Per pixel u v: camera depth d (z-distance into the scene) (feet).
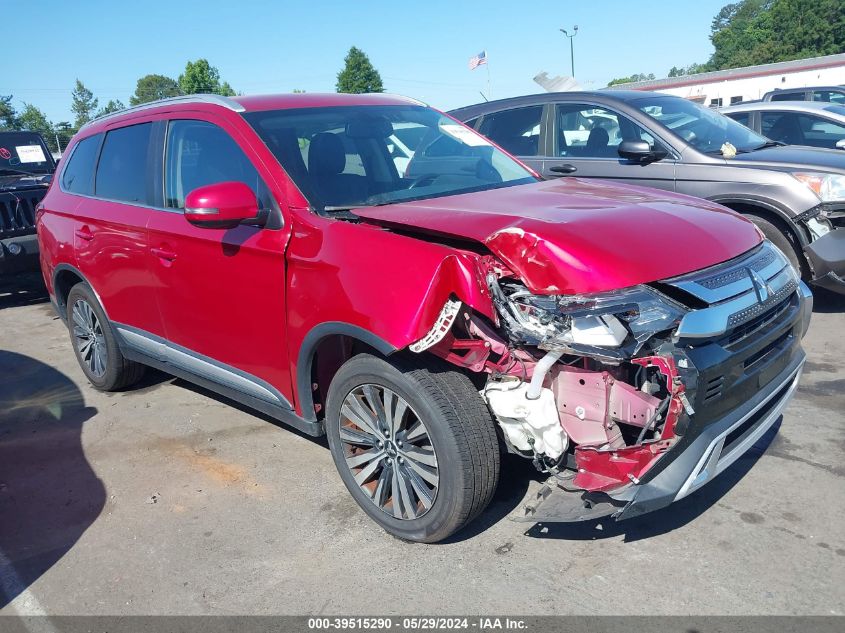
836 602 8.64
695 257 9.36
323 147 12.06
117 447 14.08
